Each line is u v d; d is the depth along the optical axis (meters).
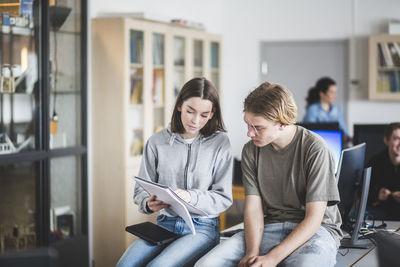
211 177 2.22
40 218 2.92
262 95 1.86
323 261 1.75
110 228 3.91
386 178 3.04
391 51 5.43
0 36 2.71
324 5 5.86
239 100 6.14
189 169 2.18
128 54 3.85
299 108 6.04
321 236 1.86
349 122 5.88
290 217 1.98
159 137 2.26
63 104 3.09
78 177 3.21
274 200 2.03
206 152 2.20
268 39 6.02
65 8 3.07
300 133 1.97
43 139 2.91
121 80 3.82
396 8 5.66
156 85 4.22
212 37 4.95
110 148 3.88
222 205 2.14
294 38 5.95
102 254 3.95
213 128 2.23
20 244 2.82
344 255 2.06
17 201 2.80
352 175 2.22
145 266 2.03
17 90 2.80
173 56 4.43
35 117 2.89
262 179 2.03
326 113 5.27
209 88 2.12
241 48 6.10
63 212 3.11
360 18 5.77
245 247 1.95
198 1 5.59
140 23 3.97
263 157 2.02
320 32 5.89
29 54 2.86
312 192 1.88
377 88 5.49
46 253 0.98
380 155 3.11
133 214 3.92
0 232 2.71
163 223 2.21
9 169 2.74
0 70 2.71
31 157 2.82
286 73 6.04
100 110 3.91
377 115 5.79
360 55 5.80
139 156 3.99
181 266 1.94
